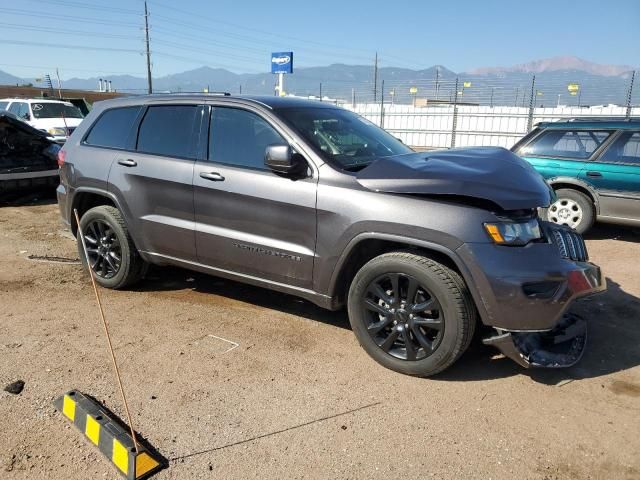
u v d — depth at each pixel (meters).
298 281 3.92
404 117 23.06
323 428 3.00
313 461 2.72
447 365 3.40
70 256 6.25
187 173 4.32
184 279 5.44
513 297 3.19
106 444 2.77
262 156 4.04
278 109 4.12
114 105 5.06
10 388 3.33
